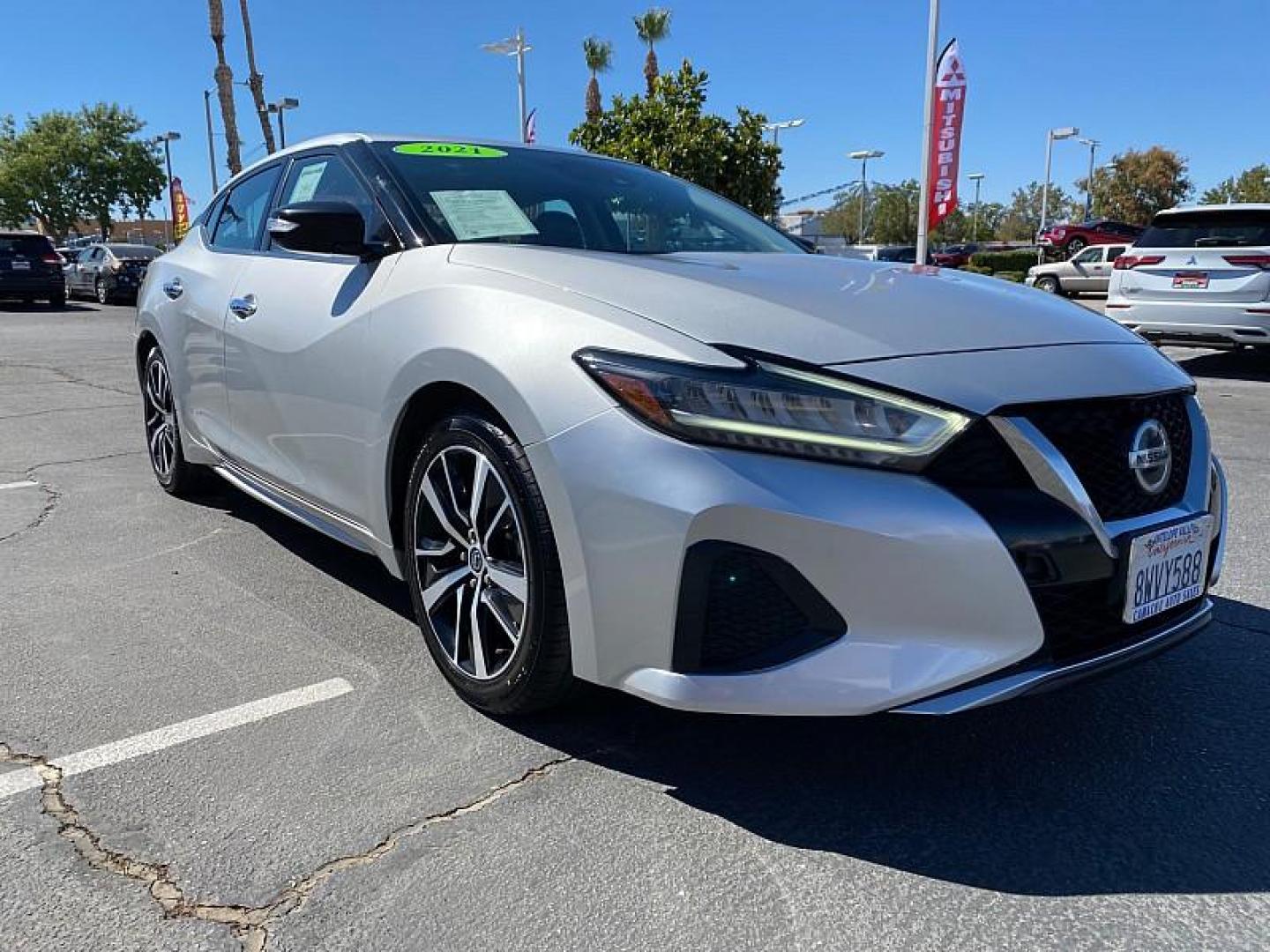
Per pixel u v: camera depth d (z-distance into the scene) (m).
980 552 2.03
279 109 25.22
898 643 2.04
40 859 2.12
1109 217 61.47
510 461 2.43
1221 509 2.77
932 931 1.94
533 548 2.39
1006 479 2.10
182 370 4.45
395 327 2.84
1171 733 2.71
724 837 2.23
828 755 2.59
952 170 18.22
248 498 5.17
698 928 1.94
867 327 2.29
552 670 2.47
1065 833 2.26
